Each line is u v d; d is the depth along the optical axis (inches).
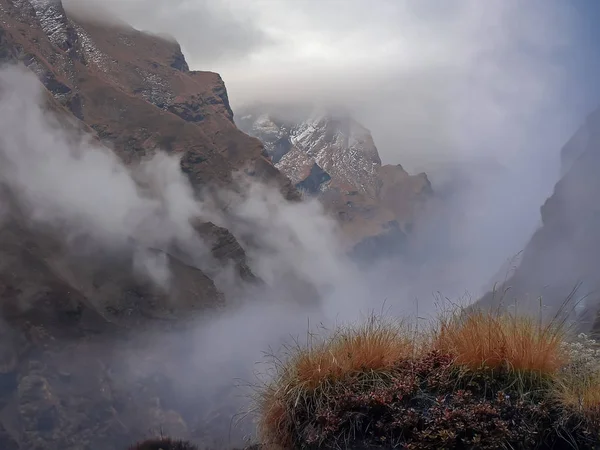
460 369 248.5
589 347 265.9
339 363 262.4
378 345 266.7
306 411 259.0
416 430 234.4
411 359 264.5
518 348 248.4
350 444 240.5
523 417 233.0
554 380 244.4
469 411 233.1
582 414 233.9
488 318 262.8
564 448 231.8
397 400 245.1
